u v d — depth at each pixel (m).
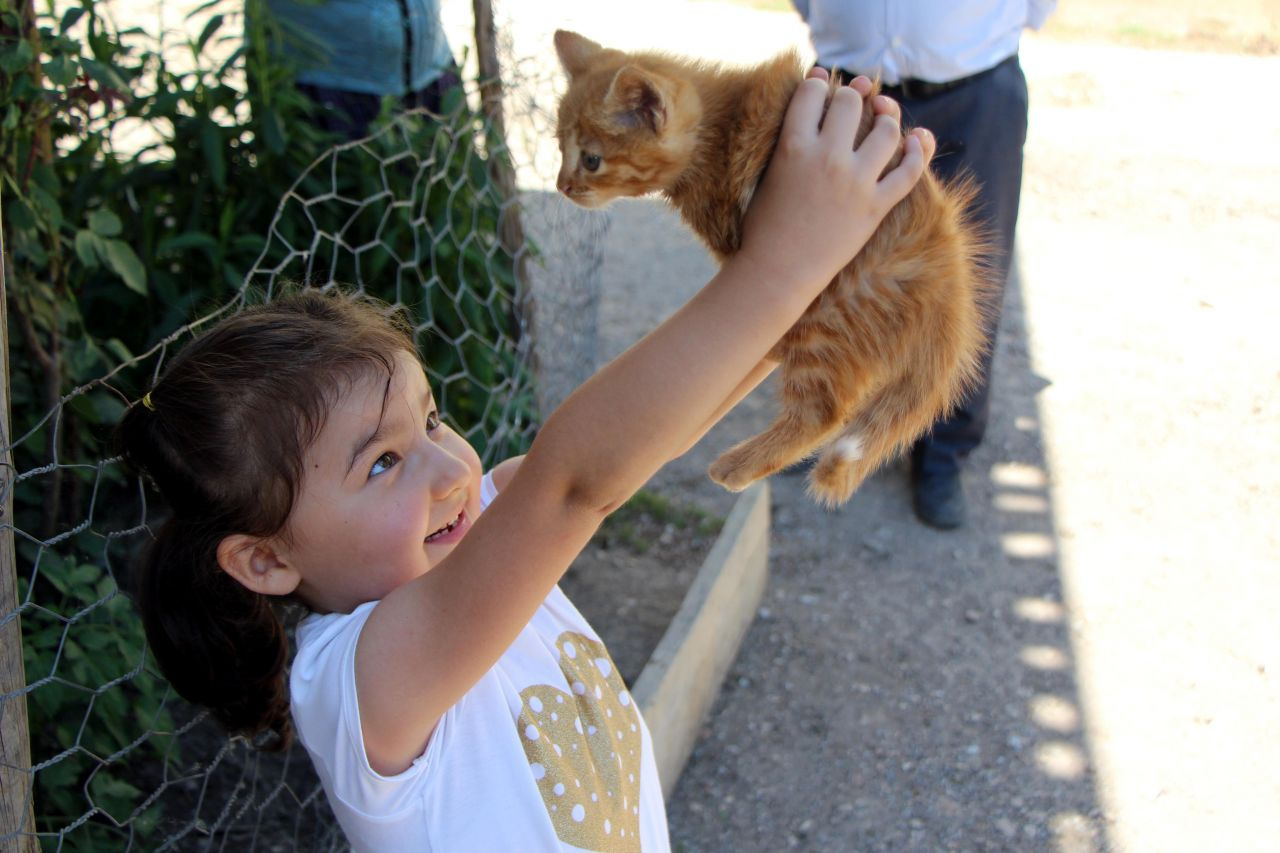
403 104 3.90
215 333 1.36
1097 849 2.97
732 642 3.60
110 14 3.43
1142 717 3.40
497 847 1.33
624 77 1.76
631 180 1.88
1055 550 4.18
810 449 1.59
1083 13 10.49
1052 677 3.56
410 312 2.96
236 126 3.18
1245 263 6.30
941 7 3.63
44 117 2.61
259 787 2.78
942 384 1.58
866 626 3.80
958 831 3.03
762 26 9.58
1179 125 8.23
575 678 1.55
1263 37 10.07
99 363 2.96
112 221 2.67
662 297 5.94
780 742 3.31
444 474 1.36
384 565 1.33
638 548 3.97
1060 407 5.03
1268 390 5.14
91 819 2.38
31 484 2.68
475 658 1.21
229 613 1.38
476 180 3.56
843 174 1.12
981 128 3.78
